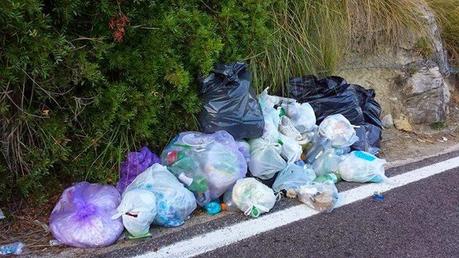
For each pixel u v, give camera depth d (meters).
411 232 3.14
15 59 2.76
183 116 3.76
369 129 4.47
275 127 3.91
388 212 3.37
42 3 2.84
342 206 3.41
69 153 3.24
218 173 3.25
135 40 3.39
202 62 3.68
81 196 3.04
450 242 3.06
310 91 4.49
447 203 3.55
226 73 3.68
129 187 3.15
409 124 5.27
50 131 3.12
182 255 2.76
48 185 3.31
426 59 5.67
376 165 3.83
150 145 3.66
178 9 3.56
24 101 3.07
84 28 3.20
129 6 3.26
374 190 3.69
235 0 4.02
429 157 4.49
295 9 4.68
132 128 3.45
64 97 3.18
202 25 3.68
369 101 4.78
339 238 3.02
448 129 5.45
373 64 5.45
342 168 3.82
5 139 3.03
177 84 3.46
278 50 4.45
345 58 5.29
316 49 4.82
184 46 3.66
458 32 6.44
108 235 2.81
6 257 2.71
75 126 3.31
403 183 3.84
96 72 3.06
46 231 2.96
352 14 5.23
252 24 4.12
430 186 3.81
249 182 3.28
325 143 4.01
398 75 5.46
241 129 3.65
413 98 5.43
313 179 3.68
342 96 4.42
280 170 3.61
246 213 3.21
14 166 3.09
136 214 2.83
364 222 3.22
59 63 2.98
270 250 2.86
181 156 3.37
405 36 5.55
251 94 3.80
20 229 2.98
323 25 4.84
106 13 3.12
